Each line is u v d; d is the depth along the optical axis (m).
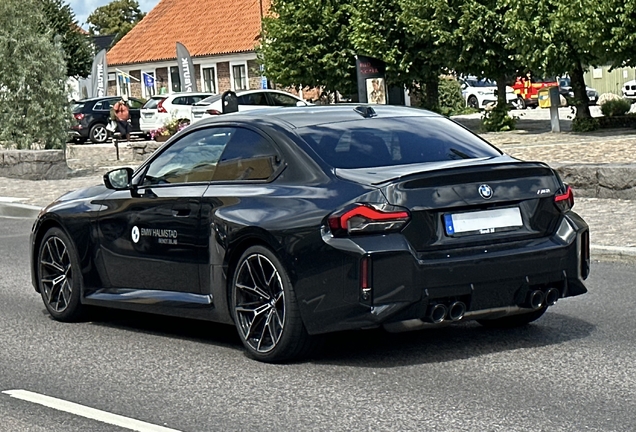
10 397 7.38
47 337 9.48
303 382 7.52
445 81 57.53
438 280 7.58
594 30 29.66
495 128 36.88
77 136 45.41
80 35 74.50
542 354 8.13
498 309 7.89
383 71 36.81
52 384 7.74
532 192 8.05
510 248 7.87
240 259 8.22
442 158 8.34
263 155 8.43
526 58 32.28
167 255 8.95
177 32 73.56
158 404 7.08
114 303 9.47
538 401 6.80
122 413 6.88
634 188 16.58
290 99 40.03
